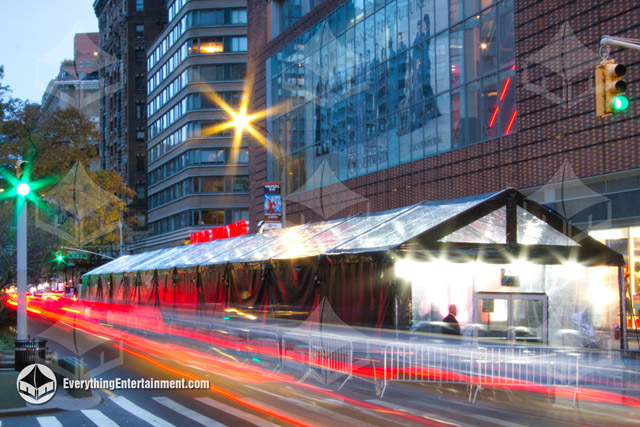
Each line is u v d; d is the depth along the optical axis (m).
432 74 28.91
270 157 44.47
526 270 17.00
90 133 40.19
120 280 37.03
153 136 84.25
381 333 14.70
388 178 31.86
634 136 19.91
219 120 69.94
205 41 70.44
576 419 11.46
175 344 27.02
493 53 25.59
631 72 20.03
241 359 20.64
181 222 72.19
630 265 20.92
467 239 15.43
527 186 23.73
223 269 22.78
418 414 11.92
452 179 27.58
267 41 45.75
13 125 37.22
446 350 13.86
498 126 25.31
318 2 39.34
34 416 11.99
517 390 13.72
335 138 36.62
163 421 11.42
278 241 22.48
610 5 20.67
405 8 30.66
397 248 14.65
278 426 10.88
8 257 34.50
